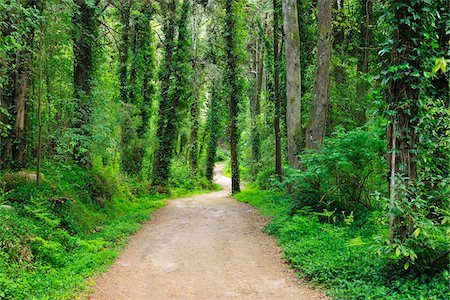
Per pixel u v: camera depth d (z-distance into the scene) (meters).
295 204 11.32
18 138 10.73
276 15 19.84
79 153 13.09
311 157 10.53
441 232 5.76
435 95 6.61
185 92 25.02
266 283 6.70
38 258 7.02
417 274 5.60
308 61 18.70
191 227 12.30
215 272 7.38
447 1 6.41
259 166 30.97
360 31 15.51
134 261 8.18
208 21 28.69
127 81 25.20
